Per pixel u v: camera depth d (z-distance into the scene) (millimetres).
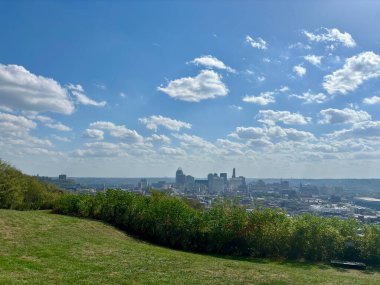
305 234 18531
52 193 34375
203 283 11656
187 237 20391
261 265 15578
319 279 13266
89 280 10984
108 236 19609
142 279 11602
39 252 13750
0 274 10516
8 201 29688
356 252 18219
